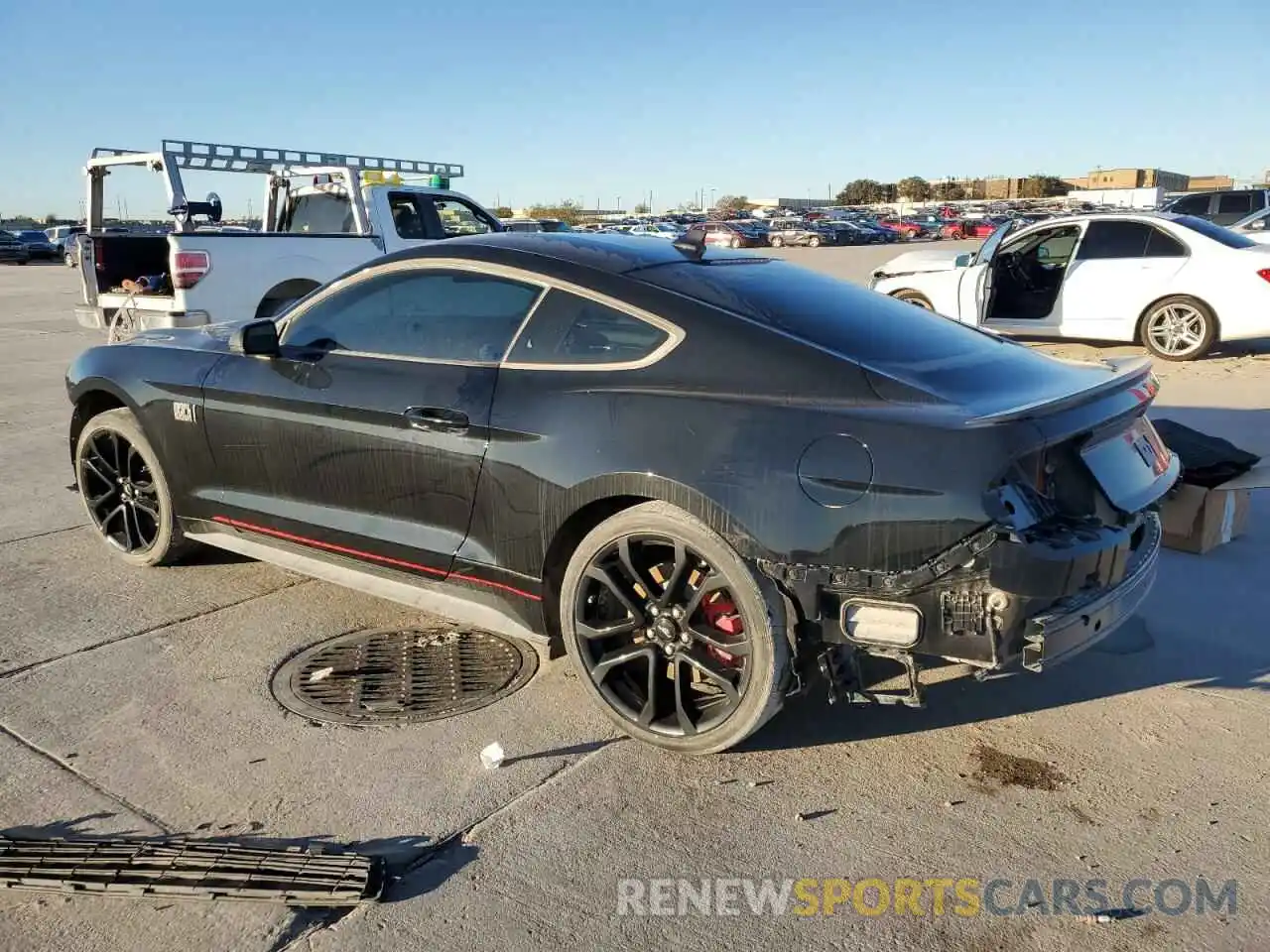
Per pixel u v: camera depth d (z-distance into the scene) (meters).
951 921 2.47
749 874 2.66
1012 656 2.80
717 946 2.40
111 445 4.83
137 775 3.10
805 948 2.40
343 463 3.82
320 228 10.88
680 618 3.11
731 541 2.94
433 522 3.62
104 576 4.79
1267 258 9.72
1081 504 3.04
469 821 2.88
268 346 4.03
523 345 3.48
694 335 3.20
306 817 2.89
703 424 3.03
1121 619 3.10
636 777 3.10
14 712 3.49
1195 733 3.31
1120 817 2.87
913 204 88.62
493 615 3.57
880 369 3.05
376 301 3.92
